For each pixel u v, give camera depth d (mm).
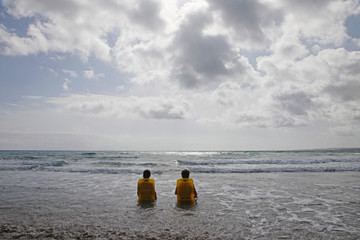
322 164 20516
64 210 5766
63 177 12375
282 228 4453
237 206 6211
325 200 6938
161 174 13773
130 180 11305
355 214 5453
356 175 12969
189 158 33438
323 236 4031
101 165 20938
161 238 3900
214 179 11531
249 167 17391
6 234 4066
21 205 6273
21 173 14078
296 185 9664
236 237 3963
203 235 4051
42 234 4078
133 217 5164
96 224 4656
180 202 6625
